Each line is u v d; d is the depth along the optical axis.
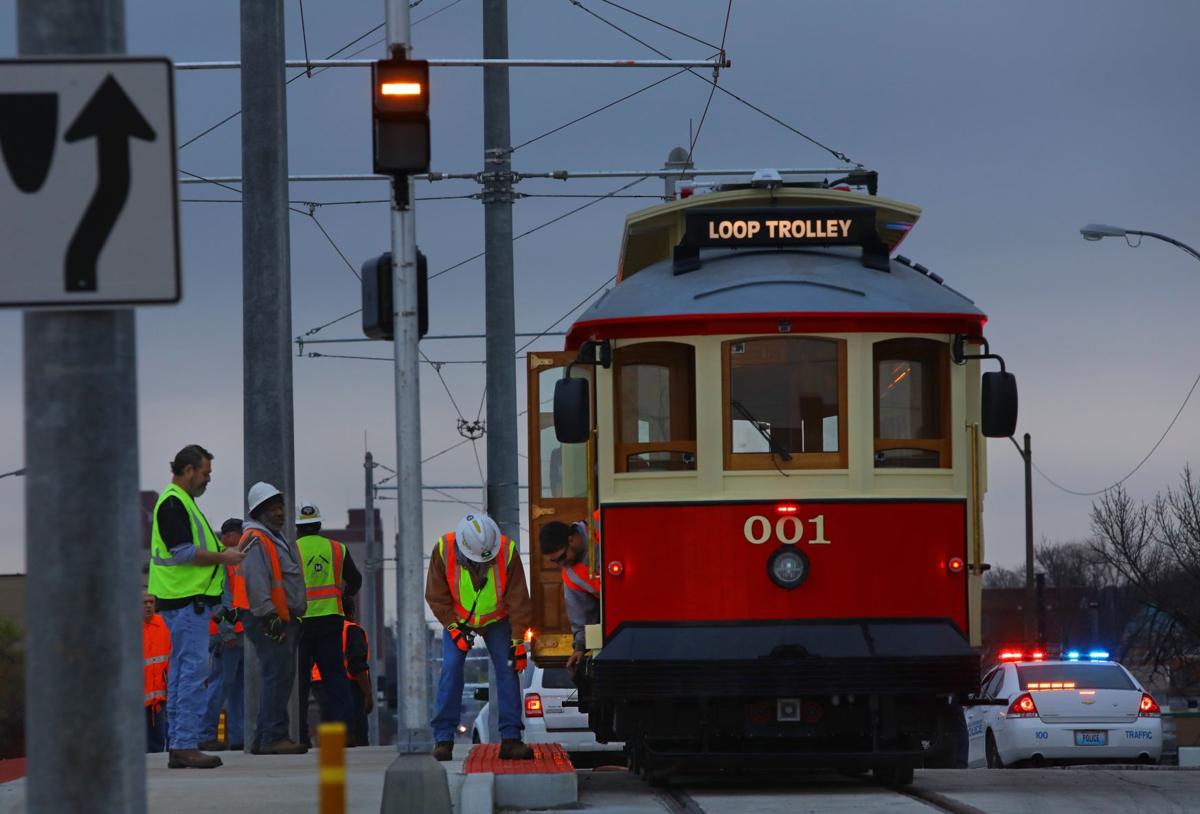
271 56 55.28
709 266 42.34
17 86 17.97
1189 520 167.12
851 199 43.66
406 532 30.64
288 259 55.72
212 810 31.92
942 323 40.44
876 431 40.19
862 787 41.59
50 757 17.81
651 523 40.16
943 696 39.94
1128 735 73.12
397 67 31.30
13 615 150.38
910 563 39.81
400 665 30.47
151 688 51.53
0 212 17.94
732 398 40.19
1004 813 34.78
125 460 18.17
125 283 18.02
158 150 18.08
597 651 40.56
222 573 42.00
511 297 69.25
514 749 40.91
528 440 50.22
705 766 40.12
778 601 39.56
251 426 54.47
